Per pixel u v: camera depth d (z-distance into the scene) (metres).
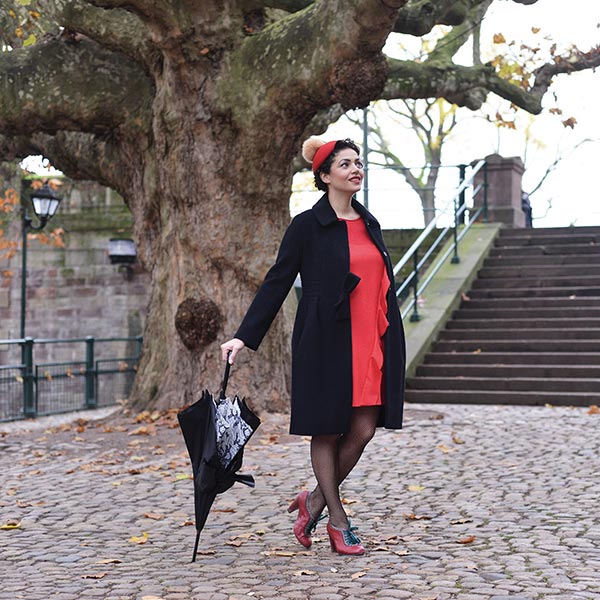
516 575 4.22
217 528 5.42
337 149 4.76
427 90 13.20
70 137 12.27
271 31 9.52
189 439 4.48
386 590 3.96
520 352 13.32
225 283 10.44
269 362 10.54
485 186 18.61
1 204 19.27
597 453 7.93
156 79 10.47
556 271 15.52
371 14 7.96
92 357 15.04
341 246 4.67
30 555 4.86
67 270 21.44
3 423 12.90
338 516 4.71
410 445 8.58
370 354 4.60
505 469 7.28
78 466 7.98
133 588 4.12
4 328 21.72
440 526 5.36
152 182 11.03
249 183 10.20
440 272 15.66
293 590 4.02
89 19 10.33
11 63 10.77
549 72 14.01
